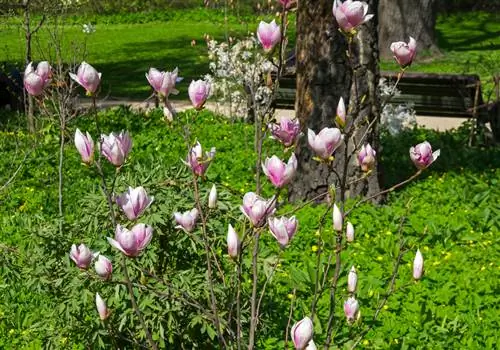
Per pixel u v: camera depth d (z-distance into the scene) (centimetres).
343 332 427
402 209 616
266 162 282
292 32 1612
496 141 876
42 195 662
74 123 821
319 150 281
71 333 381
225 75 918
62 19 858
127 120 966
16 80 1104
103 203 381
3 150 806
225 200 385
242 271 391
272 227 277
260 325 393
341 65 623
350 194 631
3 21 992
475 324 445
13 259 446
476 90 862
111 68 1702
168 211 376
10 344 436
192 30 2319
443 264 512
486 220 604
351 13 284
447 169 754
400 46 296
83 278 367
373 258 519
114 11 2591
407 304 457
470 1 2434
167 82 298
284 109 982
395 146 827
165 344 374
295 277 474
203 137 884
